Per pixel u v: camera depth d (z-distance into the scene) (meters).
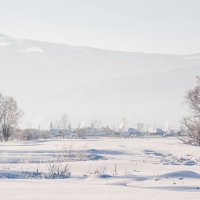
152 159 36.69
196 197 12.77
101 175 21.17
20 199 12.08
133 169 25.31
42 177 22.38
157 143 65.94
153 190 14.74
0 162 33.62
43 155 40.34
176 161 34.53
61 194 13.30
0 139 91.56
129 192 13.98
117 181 19.16
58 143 64.62
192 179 19.70
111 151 45.50
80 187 15.43
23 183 17.25
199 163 33.16
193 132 59.47
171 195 13.22
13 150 47.47
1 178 21.20
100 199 12.28
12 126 91.94
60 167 26.39
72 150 46.44
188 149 49.53
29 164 28.95
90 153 41.88
